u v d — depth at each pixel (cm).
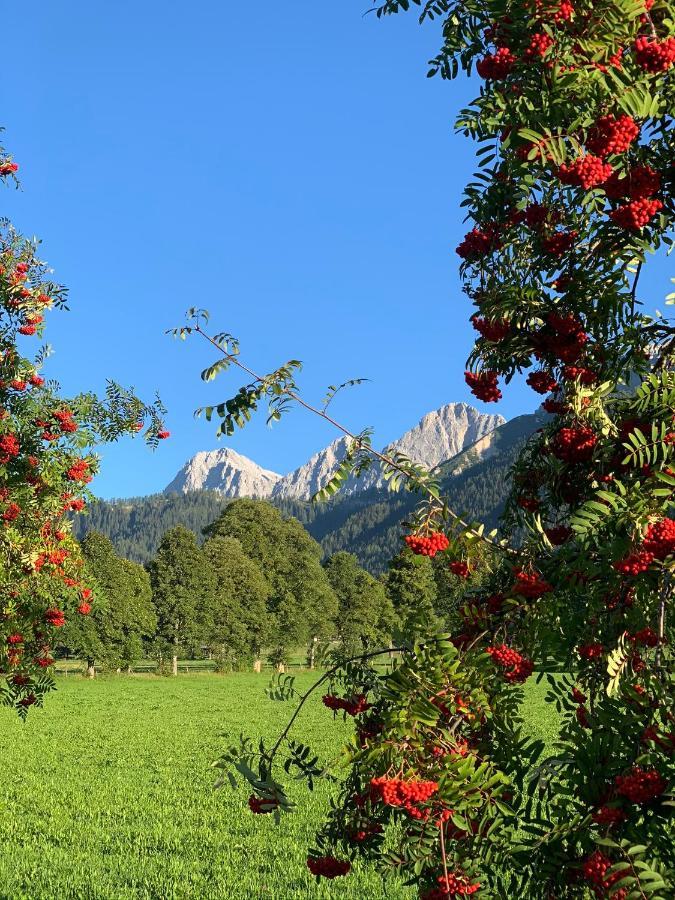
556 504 475
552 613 437
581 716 438
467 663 430
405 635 459
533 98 389
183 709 4759
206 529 9638
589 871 346
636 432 394
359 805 495
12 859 1460
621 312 444
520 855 394
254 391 466
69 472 1181
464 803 391
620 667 385
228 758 522
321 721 4147
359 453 466
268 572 8912
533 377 495
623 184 396
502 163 442
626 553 381
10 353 1137
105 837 1672
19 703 1185
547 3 365
